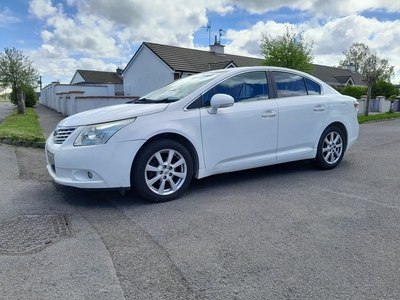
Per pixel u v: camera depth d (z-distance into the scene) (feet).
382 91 89.76
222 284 7.41
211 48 89.04
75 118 12.89
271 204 12.44
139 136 12.07
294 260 8.38
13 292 7.11
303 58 61.57
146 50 77.61
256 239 9.55
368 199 12.89
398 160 19.83
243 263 8.25
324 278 7.61
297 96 16.33
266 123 14.92
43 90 117.50
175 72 69.41
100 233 10.02
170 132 12.64
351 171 17.31
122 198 13.23
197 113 13.33
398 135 31.42
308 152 16.61
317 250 8.89
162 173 12.69
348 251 8.82
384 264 8.17
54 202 12.77
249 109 14.48
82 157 11.71
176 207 12.22
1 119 55.16
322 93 17.38
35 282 7.47
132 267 8.09
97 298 6.93
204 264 8.22
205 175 13.76
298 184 15.05
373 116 56.03
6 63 59.26
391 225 10.43
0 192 13.88
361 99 66.23
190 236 9.78
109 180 11.85
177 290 7.20
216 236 9.77
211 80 14.26
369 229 10.16
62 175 12.12
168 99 14.02
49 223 10.78
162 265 8.18
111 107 13.97
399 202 12.51
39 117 55.21
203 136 13.42
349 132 18.10
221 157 13.98
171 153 12.81
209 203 12.62
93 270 7.95
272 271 7.90
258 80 15.30
